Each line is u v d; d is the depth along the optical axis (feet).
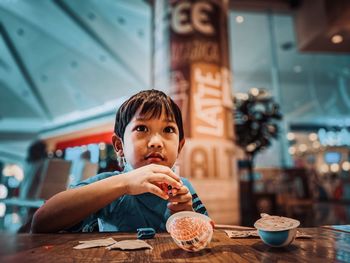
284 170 20.66
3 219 10.99
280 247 1.65
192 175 9.93
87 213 2.03
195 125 10.35
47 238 1.95
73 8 26.43
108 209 2.43
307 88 35.78
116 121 2.64
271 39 28.84
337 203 24.63
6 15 27.07
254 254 1.52
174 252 1.56
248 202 17.07
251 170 17.48
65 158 6.84
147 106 2.33
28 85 33.22
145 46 29.73
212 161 10.36
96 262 1.35
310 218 14.76
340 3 17.38
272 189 20.17
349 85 35.24
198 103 10.59
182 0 11.53
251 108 17.38
